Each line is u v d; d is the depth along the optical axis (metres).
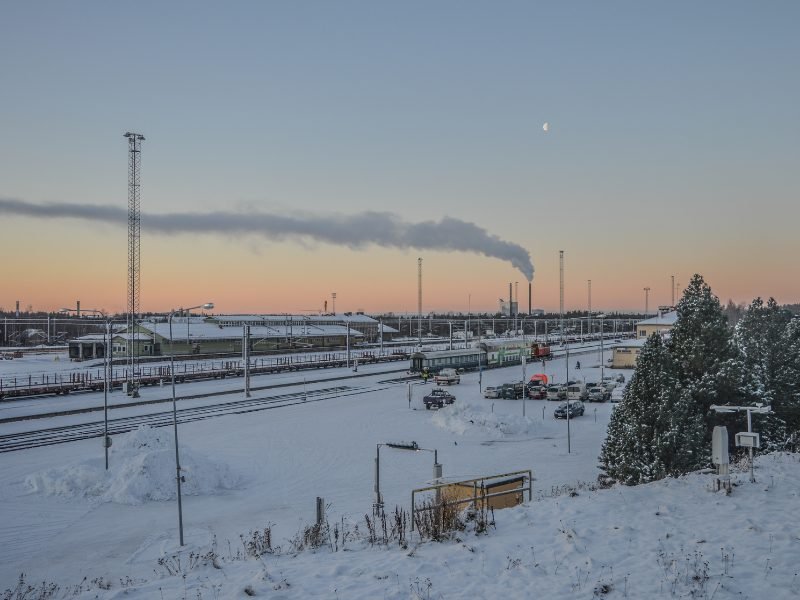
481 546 13.07
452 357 88.94
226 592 11.57
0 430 46.03
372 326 163.50
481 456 38.53
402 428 48.34
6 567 22.05
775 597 9.86
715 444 17.31
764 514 14.23
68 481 31.23
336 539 16.61
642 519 14.52
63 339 162.62
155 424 49.19
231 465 36.94
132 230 73.75
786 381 28.20
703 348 23.77
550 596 10.36
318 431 47.09
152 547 23.66
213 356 109.12
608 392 64.62
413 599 10.47
